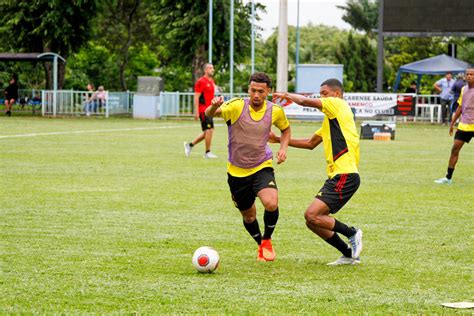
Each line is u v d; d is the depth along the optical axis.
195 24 53.69
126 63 68.38
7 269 8.77
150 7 58.97
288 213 13.09
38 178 17.09
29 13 51.97
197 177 17.73
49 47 53.00
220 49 55.53
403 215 13.03
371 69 90.38
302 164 21.22
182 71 73.12
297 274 8.77
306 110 43.97
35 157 21.75
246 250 10.15
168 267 9.03
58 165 19.78
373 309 7.29
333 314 7.11
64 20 51.31
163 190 15.52
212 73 22.52
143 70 73.81
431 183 17.39
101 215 12.55
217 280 8.39
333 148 9.31
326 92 9.66
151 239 10.70
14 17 51.31
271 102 9.73
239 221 12.20
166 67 76.31
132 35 72.38
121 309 7.21
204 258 8.69
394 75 81.44
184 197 14.64
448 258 9.76
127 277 8.48
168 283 8.22
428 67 51.12
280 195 15.18
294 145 9.84
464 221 12.50
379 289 8.09
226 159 22.14
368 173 19.28
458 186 16.92
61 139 28.86
